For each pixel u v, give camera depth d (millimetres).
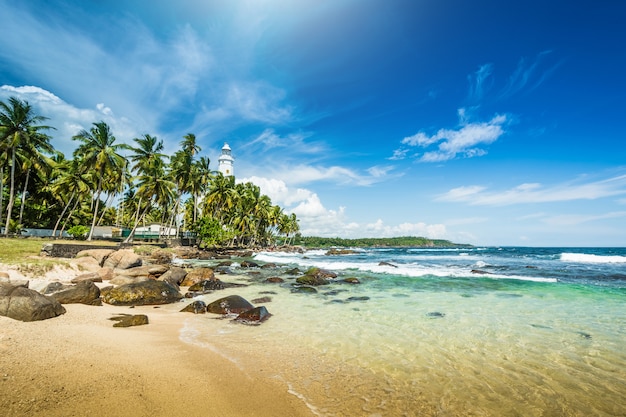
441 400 4984
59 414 3637
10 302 7547
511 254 55031
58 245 22969
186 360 6066
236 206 62094
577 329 8891
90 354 5594
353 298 13875
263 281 19453
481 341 7941
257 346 7383
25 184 37281
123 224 63188
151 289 12625
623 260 35719
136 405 4109
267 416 4270
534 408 4801
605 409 4789
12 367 4547
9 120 30969
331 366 6273
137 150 39906
